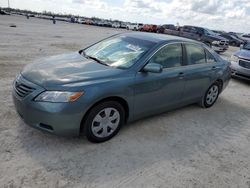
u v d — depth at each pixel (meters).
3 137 3.49
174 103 4.70
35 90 3.20
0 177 2.73
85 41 17.91
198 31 19.81
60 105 3.12
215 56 5.66
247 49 9.30
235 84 8.44
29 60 8.98
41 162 3.07
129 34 4.86
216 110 5.64
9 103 4.64
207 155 3.66
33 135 3.62
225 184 3.04
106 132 3.66
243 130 4.71
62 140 3.58
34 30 24.72
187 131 4.37
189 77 4.74
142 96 3.94
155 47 4.17
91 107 3.37
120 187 2.80
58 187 2.69
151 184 2.90
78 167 3.05
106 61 4.12
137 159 3.36
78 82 3.29
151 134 4.08
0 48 11.07
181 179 3.05
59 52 11.57
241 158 3.69
